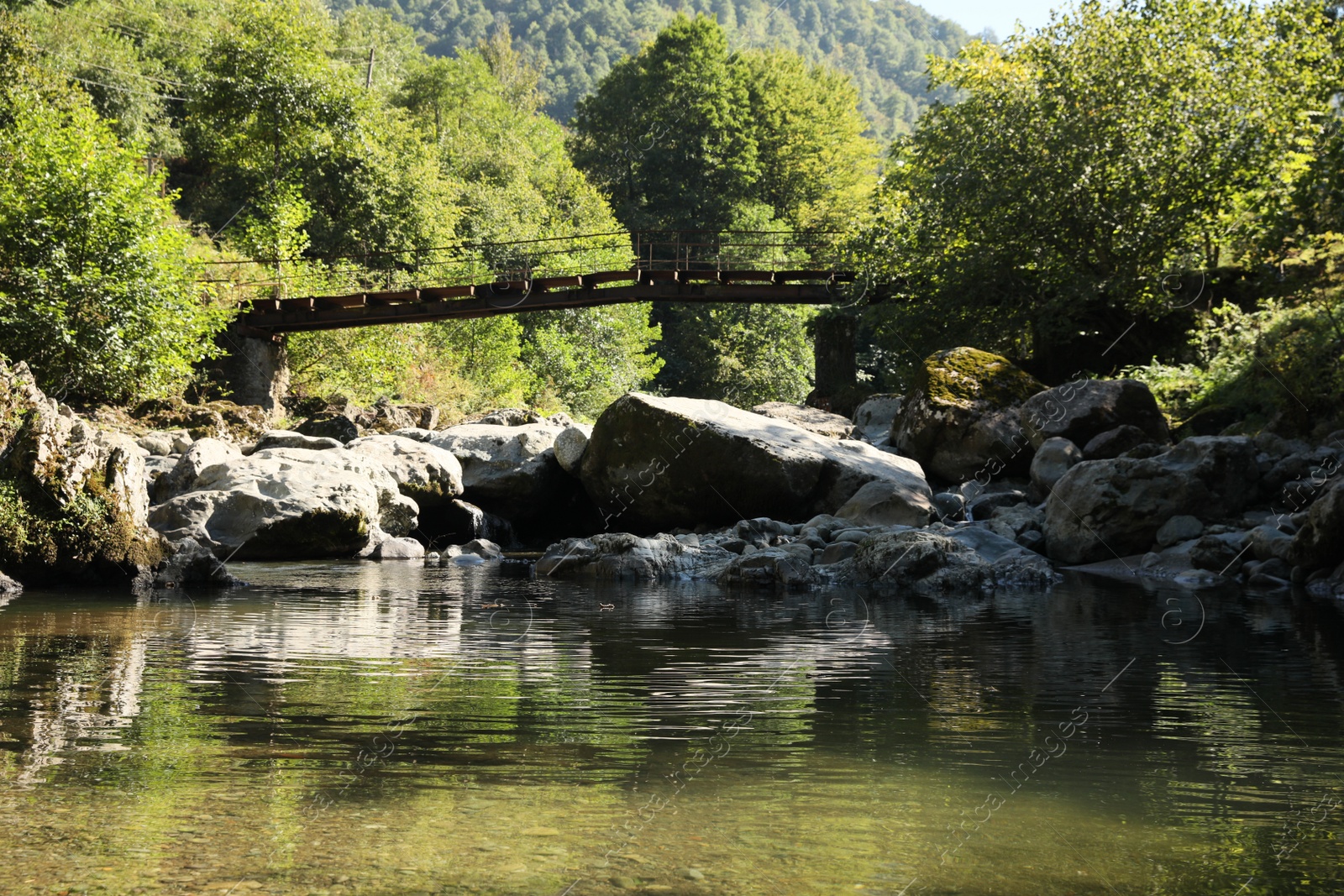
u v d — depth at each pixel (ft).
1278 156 82.58
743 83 228.02
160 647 24.26
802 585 39.29
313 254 141.38
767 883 10.13
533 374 151.12
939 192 94.48
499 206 181.88
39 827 11.46
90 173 72.02
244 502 49.83
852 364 114.01
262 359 96.63
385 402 94.07
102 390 74.69
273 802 12.46
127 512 39.32
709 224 214.48
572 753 14.90
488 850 10.93
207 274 108.37
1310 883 10.25
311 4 164.76
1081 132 86.48
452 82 220.84
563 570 44.55
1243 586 39.22
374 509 53.26
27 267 69.31
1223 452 47.98
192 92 138.92
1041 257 89.92
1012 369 66.28
